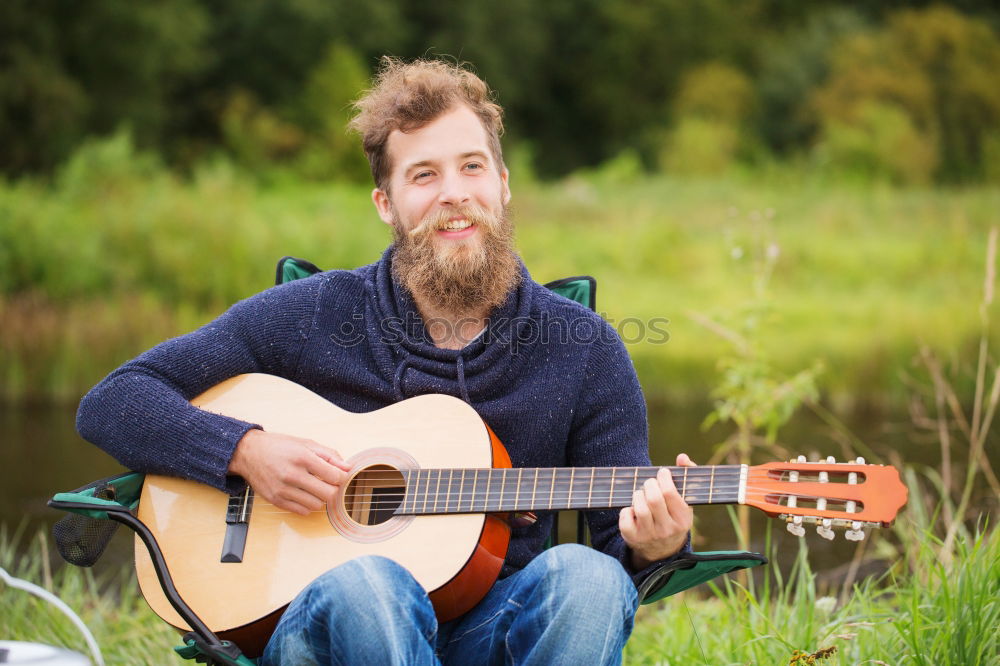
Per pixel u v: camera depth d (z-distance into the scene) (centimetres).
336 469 221
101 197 1535
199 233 1402
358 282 253
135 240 1369
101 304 1224
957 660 248
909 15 3484
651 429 762
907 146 2770
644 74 3816
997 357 912
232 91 2981
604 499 212
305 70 3081
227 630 215
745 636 288
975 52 3388
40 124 2352
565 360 239
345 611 185
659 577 206
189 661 323
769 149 3434
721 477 205
